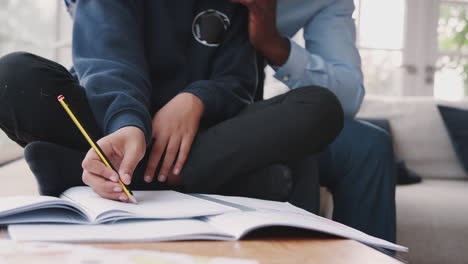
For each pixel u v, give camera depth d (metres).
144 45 1.18
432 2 4.00
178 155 0.99
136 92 0.96
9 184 1.38
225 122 1.03
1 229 0.60
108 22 1.06
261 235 0.63
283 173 1.08
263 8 1.26
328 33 1.61
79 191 0.83
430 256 1.79
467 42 4.04
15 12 2.55
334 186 1.45
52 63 1.00
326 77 1.46
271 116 1.00
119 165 0.80
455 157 2.60
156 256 0.46
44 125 0.96
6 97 0.95
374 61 3.97
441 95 4.02
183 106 1.03
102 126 0.94
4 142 2.23
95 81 0.96
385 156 1.39
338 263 0.50
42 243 0.50
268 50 1.34
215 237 0.58
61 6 3.00
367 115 2.69
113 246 0.53
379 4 3.96
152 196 0.79
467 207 1.85
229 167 0.99
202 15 1.23
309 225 0.62
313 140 1.01
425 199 1.90
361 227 1.39
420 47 4.00
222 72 1.21
